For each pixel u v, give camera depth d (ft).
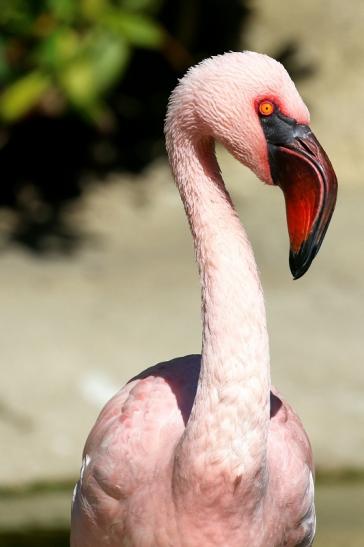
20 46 44.80
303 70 54.39
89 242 46.44
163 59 56.08
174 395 19.02
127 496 18.45
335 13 56.08
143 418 18.70
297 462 19.08
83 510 19.20
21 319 37.45
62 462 31.68
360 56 54.70
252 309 17.67
